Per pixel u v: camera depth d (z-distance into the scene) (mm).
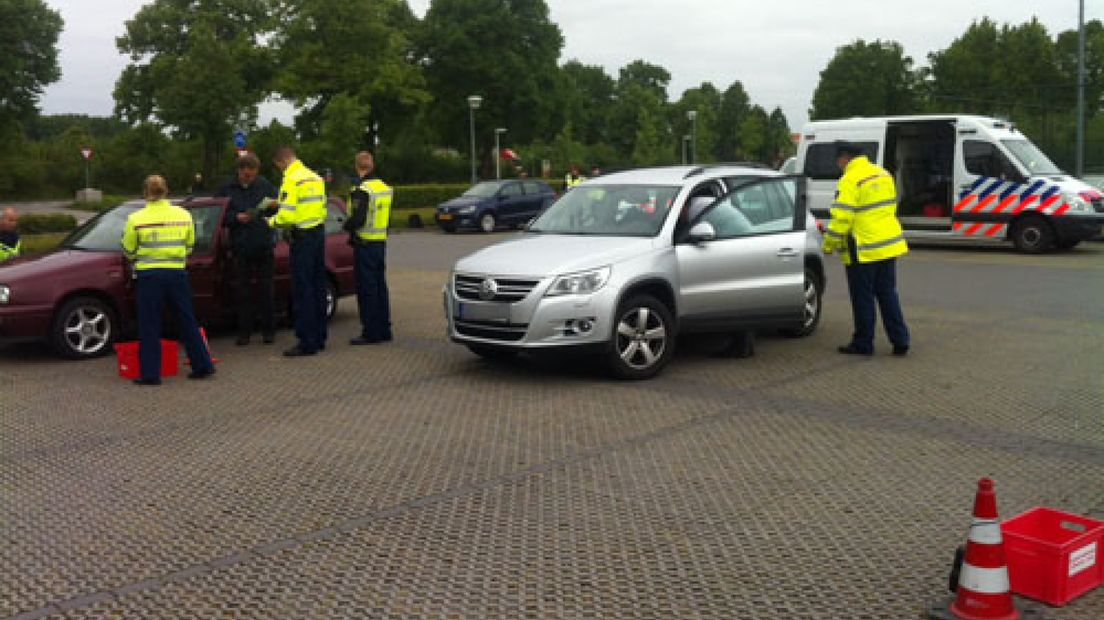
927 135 20094
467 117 65750
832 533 4941
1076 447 6348
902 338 9477
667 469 6043
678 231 8945
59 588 4480
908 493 5520
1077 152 27453
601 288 8297
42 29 68750
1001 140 19453
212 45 59219
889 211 9328
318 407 7848
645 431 6922
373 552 4805
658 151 94688
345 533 5074
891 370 8820
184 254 9000
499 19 64062
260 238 10789
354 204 10516
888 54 86375
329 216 12750
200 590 4406
